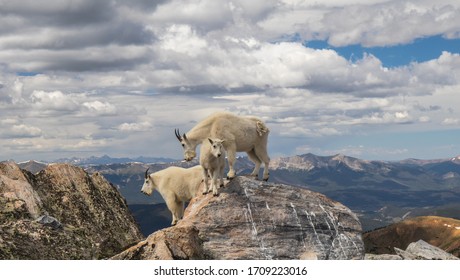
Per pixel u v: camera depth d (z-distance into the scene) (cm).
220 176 2273
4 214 2688
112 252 2908
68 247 2662
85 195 3481
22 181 3112
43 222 2750
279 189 2320
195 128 2239
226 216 2184
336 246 2255
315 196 2388
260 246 2145
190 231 2036
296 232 2227
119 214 3553
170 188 2464
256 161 2392
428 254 2570
